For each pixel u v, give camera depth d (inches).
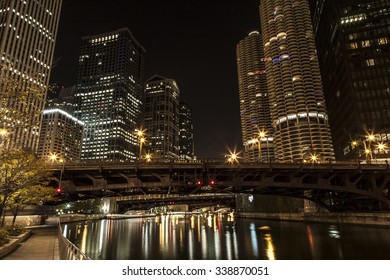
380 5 5880.9
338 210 3112.7
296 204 4453.7
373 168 2635.3
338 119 6245.1
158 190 2486.5
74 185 2197.3
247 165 2362.2
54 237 1541.6
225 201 7416.3
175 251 1736.0
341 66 5905.5
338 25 6008.9
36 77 1044.5
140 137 3351.4
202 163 2298.2
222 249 1796.3
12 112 959.6
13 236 1300.4
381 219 2475.4
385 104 5211.6
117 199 6860.2
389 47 5561.0
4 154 1227.2
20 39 6791.3
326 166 2536.9
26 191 1710.1
